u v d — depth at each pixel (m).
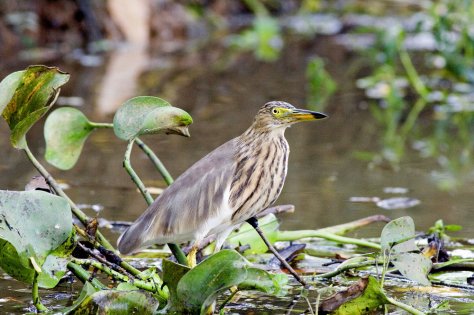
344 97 18.00
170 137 14.59
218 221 8.20
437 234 9.16
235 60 21.69
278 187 8.67
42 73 7.83
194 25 25.27
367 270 8.80
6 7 21.48
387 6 27.80
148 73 19.66
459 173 12.75
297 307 7.78
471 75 18.80
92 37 22.59
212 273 7.08
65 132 8.98
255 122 8.67
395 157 13.64
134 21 23.55
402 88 18.95
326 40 24.44
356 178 12.41
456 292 8.20
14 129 7.78
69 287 8.32
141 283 7.49
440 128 15.70
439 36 18.91
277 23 26.75
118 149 13.87
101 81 18.61
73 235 7.49
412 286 8.37
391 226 7.74
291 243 9.55
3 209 7.32
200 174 8.24
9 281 8.48
